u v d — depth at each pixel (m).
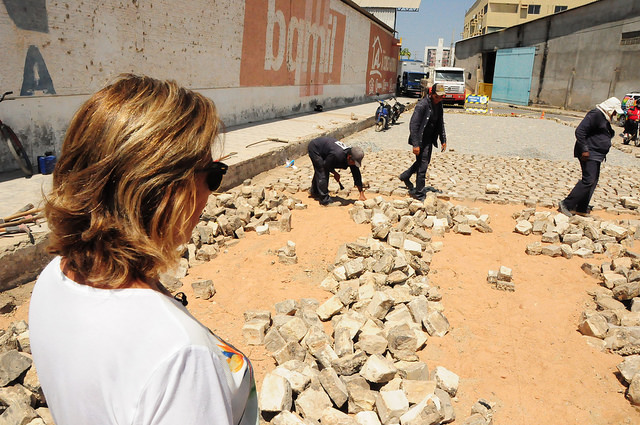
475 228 6.51
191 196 0.88
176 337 0.74
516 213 6.98
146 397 0.70
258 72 14.13
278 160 9.49
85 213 0.80
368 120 17.28
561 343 3.86
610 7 28.02
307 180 8.43
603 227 6.40
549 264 5.43
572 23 31.34
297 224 6.31
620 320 4.09
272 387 2.82
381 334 3.62
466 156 11.98
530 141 15.07
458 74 31.00
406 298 4.22
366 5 42.88
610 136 6.75
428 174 9.59
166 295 0.87
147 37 9.05
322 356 3.27
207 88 11.50
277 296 4.43
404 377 3.24
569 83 31.88
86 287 0.82
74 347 0.76
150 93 0.87
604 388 3.32
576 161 11.77
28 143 6.82
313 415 2.82
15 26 6.43
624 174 10.51
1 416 2.55
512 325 4.11
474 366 3.52
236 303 4.28
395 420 2.80
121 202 0.79
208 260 5.14
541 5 63.53
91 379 0.73
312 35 18.03
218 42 11.67
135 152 0.79
